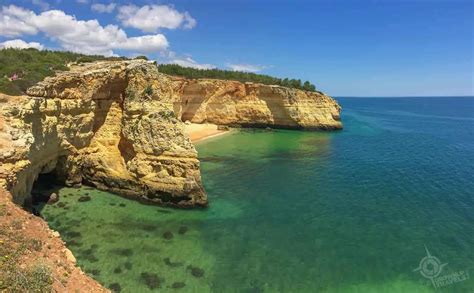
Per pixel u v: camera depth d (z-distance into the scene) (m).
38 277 13.61
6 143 21.36
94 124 32.56
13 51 35.56
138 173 30.50
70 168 31.52
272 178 41.19
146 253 22.25
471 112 178.75
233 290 19.33
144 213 28.36
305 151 58.53
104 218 26.73
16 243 15.59
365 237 26.38
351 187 38.34
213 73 88.50
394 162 51.09
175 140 30.16
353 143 67.94
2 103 23.98
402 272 21.98
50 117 27.34
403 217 30.20
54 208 27.34
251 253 23.39
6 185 20.30
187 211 29.56
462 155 57.34
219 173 42.66
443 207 32.66
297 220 29.05
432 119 131.88
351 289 20.20
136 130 30.84
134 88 31.52
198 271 20.81
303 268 21.98
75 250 21.66
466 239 26.31
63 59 39.06
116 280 19.05
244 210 30.72
